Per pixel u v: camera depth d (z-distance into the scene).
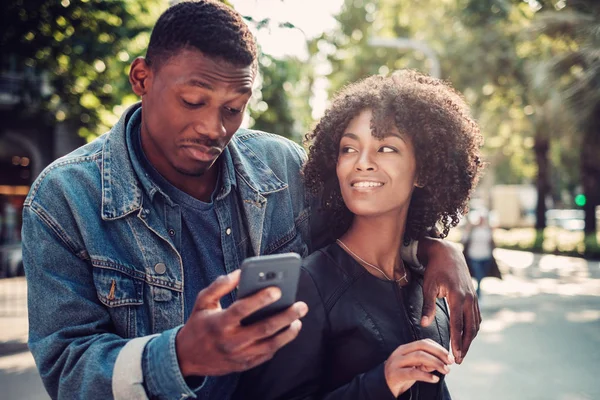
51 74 9.04
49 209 1.28
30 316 1.25
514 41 16.33
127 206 1.34
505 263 18.28
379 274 1.50
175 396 1.08
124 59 8.92
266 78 9.27
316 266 1.45
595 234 19.98
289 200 1.66
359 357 1.39
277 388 1.33
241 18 1.29
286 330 0.98
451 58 17.17
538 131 18.28
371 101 1.46
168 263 1.37
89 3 7.63
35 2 7.29
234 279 0.94
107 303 1.29
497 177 41.72
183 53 1.22
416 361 1.21
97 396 1.12
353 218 1.61
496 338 7.57
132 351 1.10
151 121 1.30
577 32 12.68
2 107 16.02
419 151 1.49
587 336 7.63
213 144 1.28
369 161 1.44
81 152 1.41
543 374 5.92
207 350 0.97
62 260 1.27
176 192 1.42
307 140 1.70
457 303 1.46
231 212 1.53
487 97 18.19
